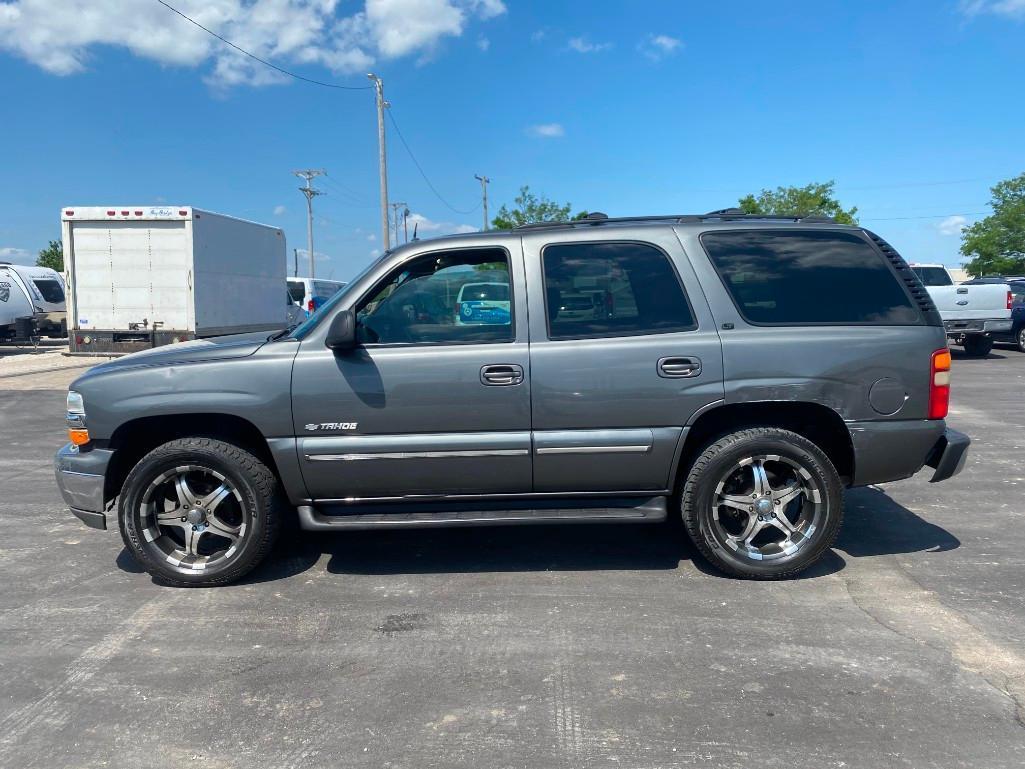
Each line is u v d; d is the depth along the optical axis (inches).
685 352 168.2
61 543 210.2
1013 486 253.8
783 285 173.9
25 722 124.3
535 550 198.8
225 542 188.7
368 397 167.9
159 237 628.1
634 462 171.0
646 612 160.7
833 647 144.7
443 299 173.6
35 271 962.1
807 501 173.8
